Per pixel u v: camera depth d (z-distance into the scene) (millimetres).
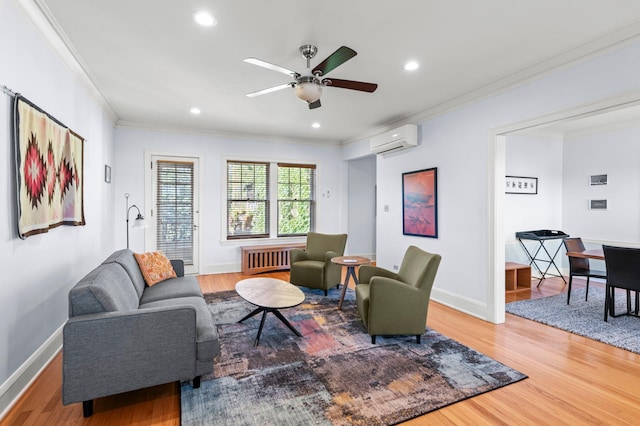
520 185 5449
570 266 4098
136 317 1883
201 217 5574
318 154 6543
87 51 2736
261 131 5699
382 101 3975
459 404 2004
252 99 3951
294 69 3068
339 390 2131
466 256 3748
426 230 4363
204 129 5520
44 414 1869
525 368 2451
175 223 5430
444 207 4070
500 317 3436
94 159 3768
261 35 2473
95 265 3832
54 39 2486
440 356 2635
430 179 4273
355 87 2715
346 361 2531
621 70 2416
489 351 2742
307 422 1812
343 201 6809
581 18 2225
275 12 2172
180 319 1983
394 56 2795
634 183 4891
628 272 3293
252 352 2676
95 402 1991
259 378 2271
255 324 3301
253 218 6051
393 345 2838
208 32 2434
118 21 2289
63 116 2811
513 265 4836
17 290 2033
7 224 1920
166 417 1863
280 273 5805
